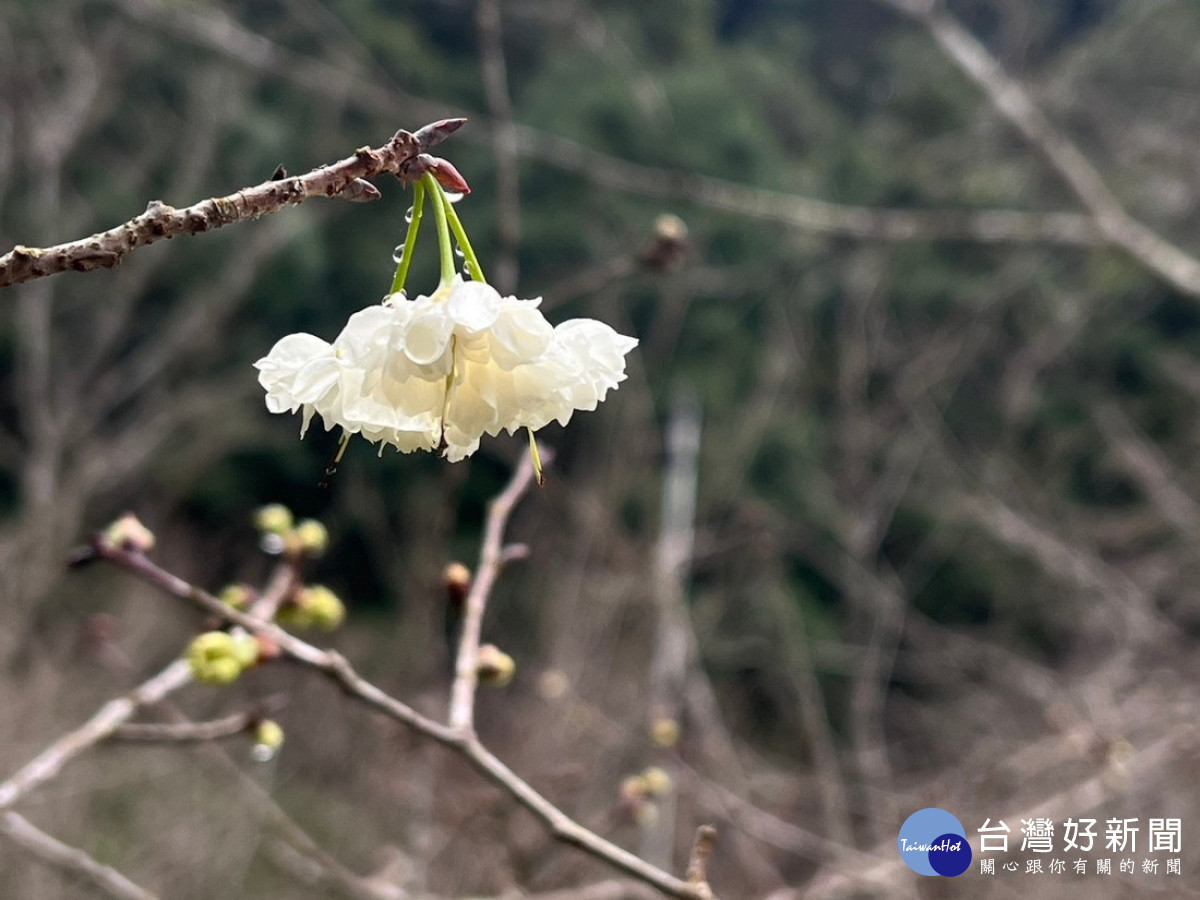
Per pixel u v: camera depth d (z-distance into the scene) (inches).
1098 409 470.9
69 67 372.2
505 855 202.8
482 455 505.0
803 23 750.5
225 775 331.6
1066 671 421.1
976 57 301.4
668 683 292.2
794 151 669.3
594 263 494.3
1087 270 503.5
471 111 563.2
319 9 338.0
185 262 494.6
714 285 511.2
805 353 485.1
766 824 270.2
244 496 547.8
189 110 462.9
